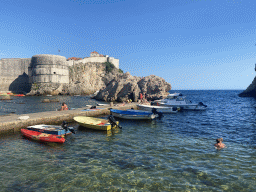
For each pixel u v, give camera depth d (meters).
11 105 35.62
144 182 6.11
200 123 17.42
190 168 7.20
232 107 34.06
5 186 5.86
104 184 6.00
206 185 5.94
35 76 83.62
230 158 8.27
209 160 8.02
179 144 10.46
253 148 9.71
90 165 7.50
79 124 15.13
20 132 13.21
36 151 9.27
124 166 7.39
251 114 23.95
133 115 18.91
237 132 13.60
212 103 44.91
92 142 10.91
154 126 15.92
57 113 17.58
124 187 5.81
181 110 27.75
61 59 87.00
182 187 5.82
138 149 9.58
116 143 10.70
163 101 31.67
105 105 28.22
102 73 105.75
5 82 92.75
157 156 8.51
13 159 8.19
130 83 44.12
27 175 6.63
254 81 69.50
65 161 7.94
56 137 10.57
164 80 49.12
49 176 6.55
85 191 5.57
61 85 85.69
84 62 103.00
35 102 43.34
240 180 6.28
